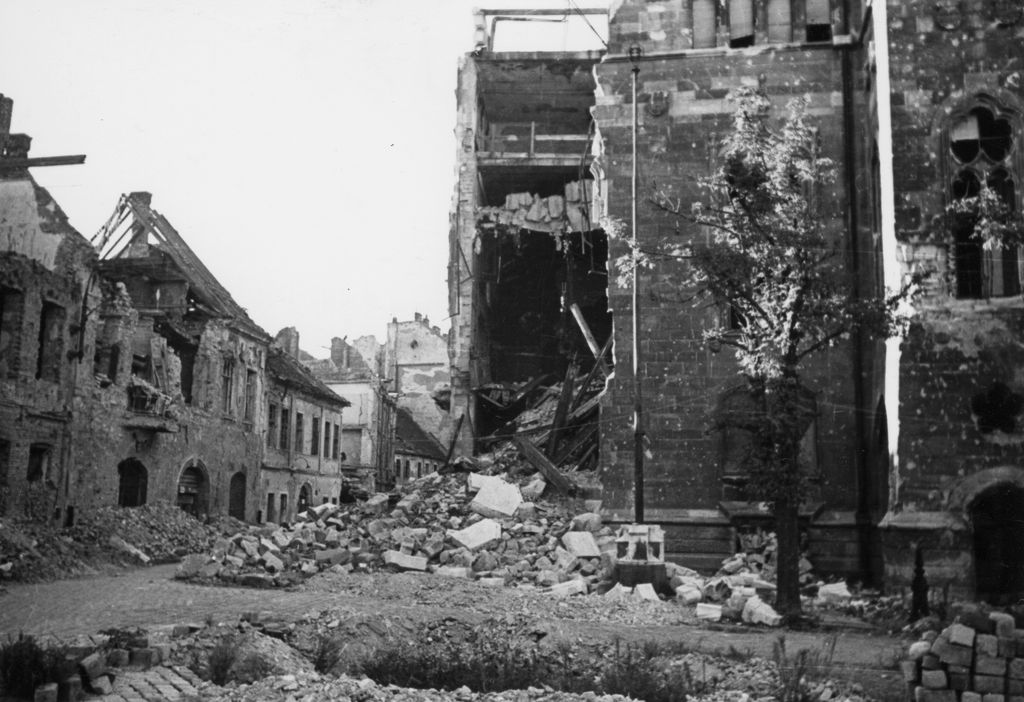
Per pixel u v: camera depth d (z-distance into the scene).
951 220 22.06
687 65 28.03
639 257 24.73
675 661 14.02
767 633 17.80
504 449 35.56
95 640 13.32
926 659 11.62
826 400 25.98
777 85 27.53
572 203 40.81
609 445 26.97
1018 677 11.24
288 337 60.44
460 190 41.47
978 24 22.66
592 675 13.44
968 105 22.42
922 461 21.17
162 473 38.38
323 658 14.70
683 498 26.33
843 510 25.53
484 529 25.16
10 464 28.72
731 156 26.52
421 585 21.62
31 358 30.19
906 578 20.78
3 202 29.91
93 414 33.69
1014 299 21.48
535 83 44.84
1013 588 20.59
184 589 22.47
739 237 20.95
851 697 12.26
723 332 23.42
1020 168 22.17
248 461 47.06
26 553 25.91
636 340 24.33
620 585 21.55
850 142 26.88
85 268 33.31
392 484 68.31
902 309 21.67
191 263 45.81
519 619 17.16
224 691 11.58
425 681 13.34
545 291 46.03
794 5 28.19
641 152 27.88
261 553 25.44
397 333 77.50
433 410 76.94
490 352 45.38
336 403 60.69
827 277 21.91
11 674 11.01
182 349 42.97
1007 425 21.22
